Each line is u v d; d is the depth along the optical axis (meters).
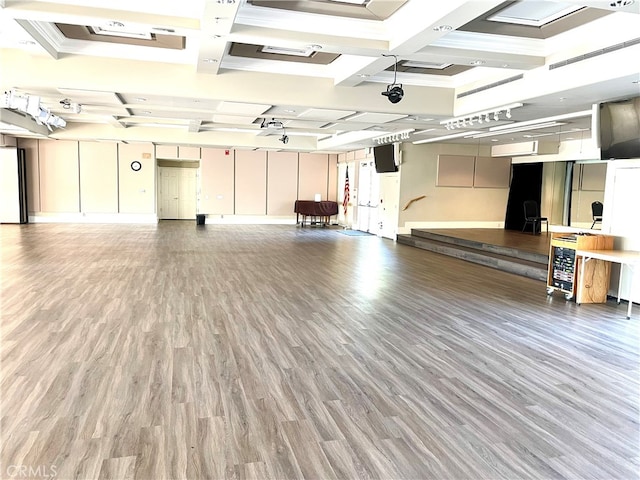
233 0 3.87
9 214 14.05
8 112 10.12
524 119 8.00
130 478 2.28
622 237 6.21
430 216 12.82
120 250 9.55
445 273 8.00
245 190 16.67
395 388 3.40
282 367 3.73
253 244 11.19
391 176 12.98
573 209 12.41
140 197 15.57
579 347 4.36
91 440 2.60
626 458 2.57
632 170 6.09
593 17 4.81
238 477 2.31
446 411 3.06
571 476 2.39
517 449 2.64
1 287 6.09
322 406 3.09
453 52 5.35
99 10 4.39
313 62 6.66
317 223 17.22
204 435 2.69
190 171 18.09
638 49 4.64
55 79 6.01
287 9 4.62
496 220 13.34
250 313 5.24
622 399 3.29
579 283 6.05
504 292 6.61
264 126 10.44
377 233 13.91
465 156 12.85
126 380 3.39
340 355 4.03
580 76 5.30
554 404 3.20
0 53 5.84
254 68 6.64
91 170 15.08
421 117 7.98
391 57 5.44
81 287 6.20
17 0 4.23
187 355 3.92
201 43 5.04
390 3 4.45
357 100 7.14
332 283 6.98
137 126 13.33
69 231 12.55
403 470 2.41
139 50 6.11
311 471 2.38
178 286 6.44
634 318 5.38
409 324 4.99
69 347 4.02
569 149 10.99
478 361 3.96
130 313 5.07
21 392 3.15
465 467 2.45
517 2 4.41
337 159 17.47
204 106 7.98
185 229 14.20
